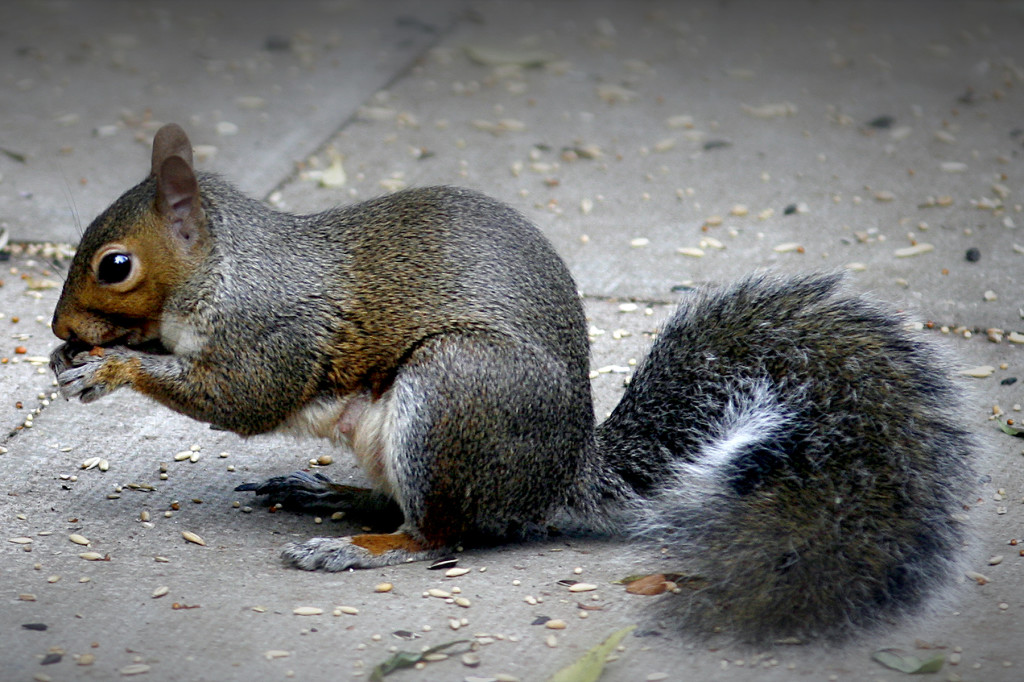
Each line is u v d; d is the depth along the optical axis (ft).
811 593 23.35
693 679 22.04
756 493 25.23
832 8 67.56
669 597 24.16
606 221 44.50
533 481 26.23
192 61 58.95
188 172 26.45
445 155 49.60
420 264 27.02
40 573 25.40
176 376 27.17
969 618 23.90
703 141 51.16
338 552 26.04
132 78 56.65
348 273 27.17
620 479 27.55
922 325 37.17
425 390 25.76
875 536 24.35
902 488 25.21
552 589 25.17
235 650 22.89
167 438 31.91
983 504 28.32
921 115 53.47
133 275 26.61
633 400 28.48
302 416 27.63
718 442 27.04
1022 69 58.54
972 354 35.53
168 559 26.27
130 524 27.76
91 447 31.19
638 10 67.26
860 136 51.49
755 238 43.21
